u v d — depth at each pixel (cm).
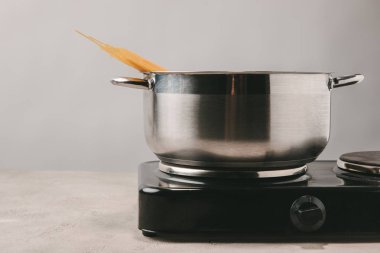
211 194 78
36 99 208
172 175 88
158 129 82
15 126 209
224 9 203
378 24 207
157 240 80
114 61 205
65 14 204
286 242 80
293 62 206
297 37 205
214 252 74
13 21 204
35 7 203
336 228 79
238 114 77
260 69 205
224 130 77
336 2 205
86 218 93
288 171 84
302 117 79
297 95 78
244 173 82
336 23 206
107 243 78
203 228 78
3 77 207
